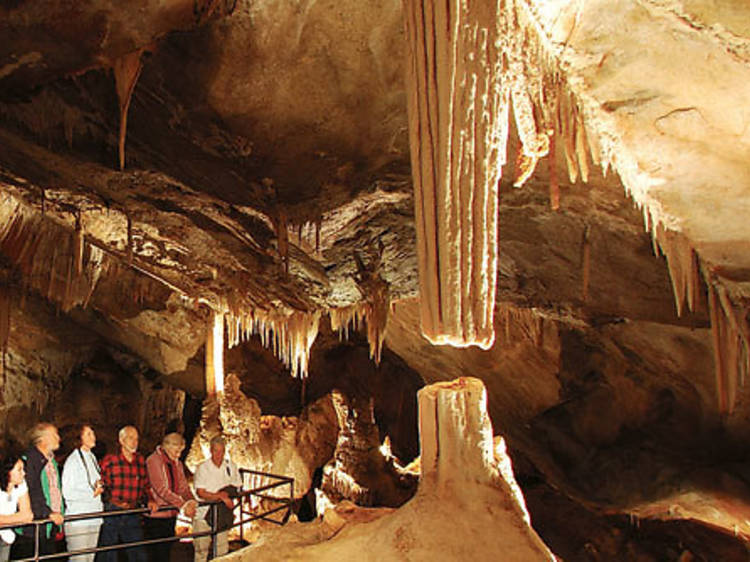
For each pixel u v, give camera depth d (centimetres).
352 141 732
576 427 1244
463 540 314
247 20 602
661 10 390
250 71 651
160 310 1098
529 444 1348
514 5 374
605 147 519
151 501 523
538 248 858
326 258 925
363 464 1245
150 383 1307
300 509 1309
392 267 944
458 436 338
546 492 1379
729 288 679
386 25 606
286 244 798
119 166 669
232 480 600
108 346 1265
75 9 469
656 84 453
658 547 1228
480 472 335
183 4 490
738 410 1000
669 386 1106
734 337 705
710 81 437
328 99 687
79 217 755
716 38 398
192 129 707
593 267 850
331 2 589
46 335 1148
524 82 426
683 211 580
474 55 336
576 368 1219
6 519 443
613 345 1095
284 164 759
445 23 335
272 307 1023
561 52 439
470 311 340
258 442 1132
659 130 492
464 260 340
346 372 1568
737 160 504
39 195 705
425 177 344
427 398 348
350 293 999
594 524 1287
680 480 1062
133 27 495
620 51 431
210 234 817
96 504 497
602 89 467
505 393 1340
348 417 1272
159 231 808
